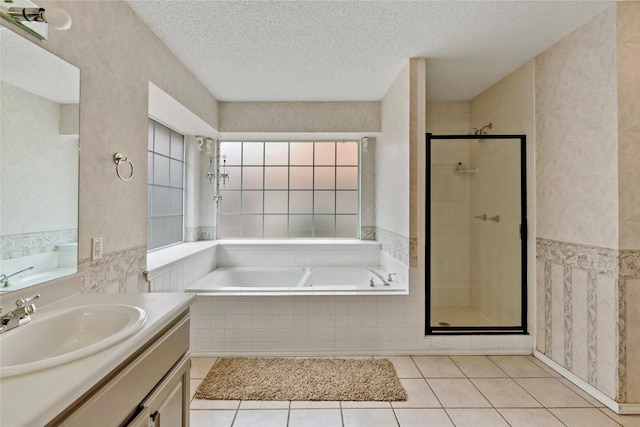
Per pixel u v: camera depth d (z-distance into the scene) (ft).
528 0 5.99
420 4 6.11
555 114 7.70
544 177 8.12
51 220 4.30
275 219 13.12
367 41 7.48
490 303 9.68
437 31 7.07
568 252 7.31
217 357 8.30
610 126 6.16
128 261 6.09
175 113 9.23
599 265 6.46
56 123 4.39
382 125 11.46
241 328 8.38
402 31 7.07
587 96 6.71
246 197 13.14
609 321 6.25
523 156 8.82
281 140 12.90
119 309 3.87
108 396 2.76
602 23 6.32
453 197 9.89
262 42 7.47
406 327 8.48
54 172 4.35
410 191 8.51
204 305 8.36
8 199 3.75
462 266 9.84
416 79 8.42
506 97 9.70
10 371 2.41
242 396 6.56
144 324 3.38
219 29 6.90
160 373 3.66
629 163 5.99
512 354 8.51
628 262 6.01
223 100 11.49
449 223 9.88
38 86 4.13
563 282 7.48
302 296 8.39
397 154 9.59
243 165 13.10
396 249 9.81
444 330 8.85
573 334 7.17
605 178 6.29
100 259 5.27
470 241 9.84
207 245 11.45
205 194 12.74
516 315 9.09
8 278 3.72
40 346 3.41
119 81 5.77
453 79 9.95
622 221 6.00
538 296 8.34
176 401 4.03
